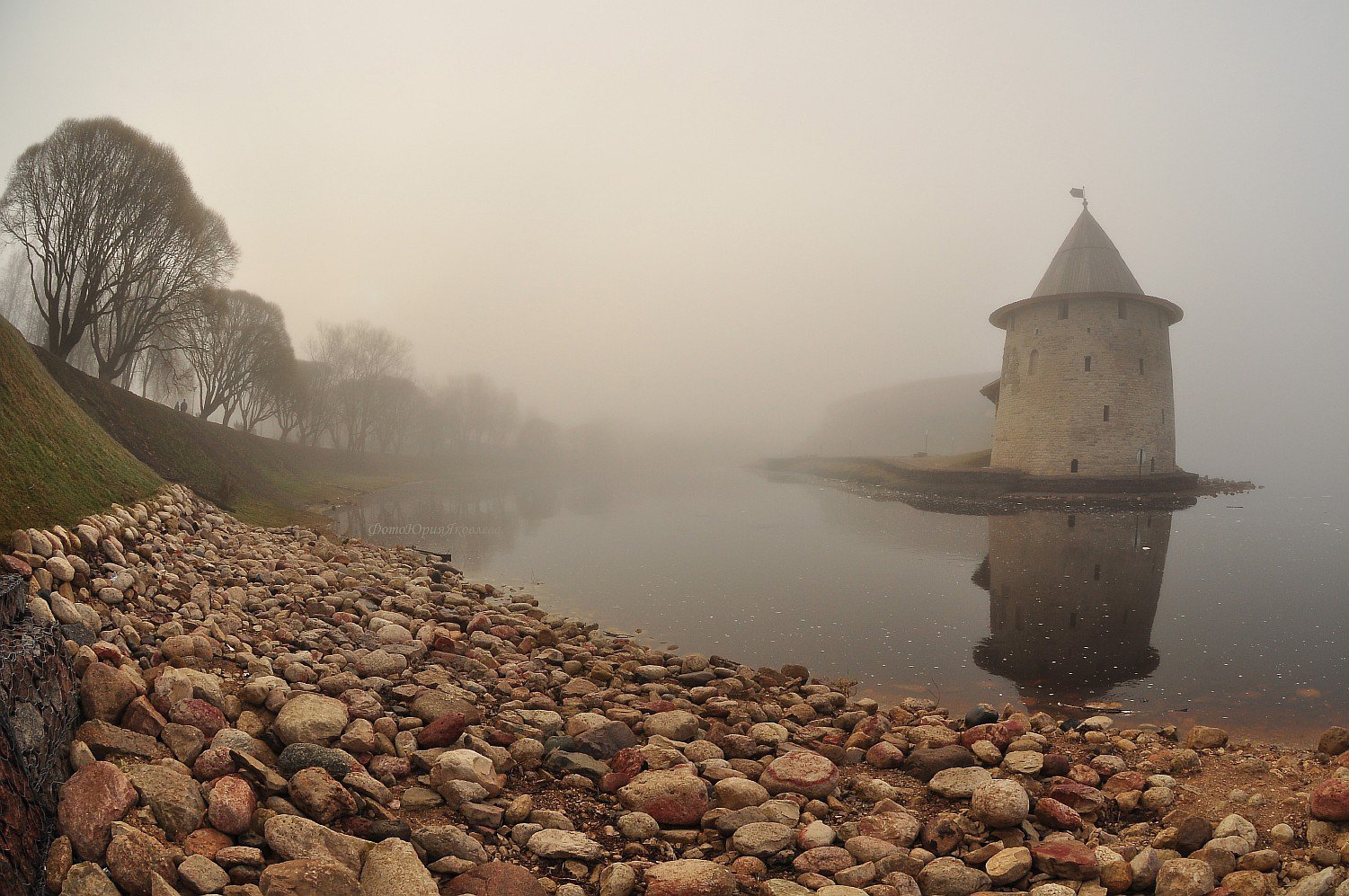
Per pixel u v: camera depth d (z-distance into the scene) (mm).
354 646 10648
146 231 31844
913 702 11164
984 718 9883
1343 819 5949
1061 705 11445
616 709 9102
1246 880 5312
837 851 5926
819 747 8562
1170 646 14641
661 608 18141
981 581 21531
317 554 19453
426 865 5336
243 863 4766
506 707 9148
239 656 8438
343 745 6691
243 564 14047
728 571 23375
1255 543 27328
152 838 4703
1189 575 21672
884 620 16969
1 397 11523
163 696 6379
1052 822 6477
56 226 29906
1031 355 53000
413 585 16312
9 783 4273
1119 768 7918
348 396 79312
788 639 15344
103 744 5492
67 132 29609
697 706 10023
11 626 5559
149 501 14555
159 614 9203
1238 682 12430
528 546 28812
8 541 8148
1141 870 5500
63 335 30156
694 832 6277
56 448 12469
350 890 4637
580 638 14391
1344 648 14359
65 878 4316
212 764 5637
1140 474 47812
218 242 37344
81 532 9500
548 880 5363
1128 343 49562
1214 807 6848
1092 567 23219
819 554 26891
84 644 6695
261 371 55719
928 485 54500
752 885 5492
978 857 5930
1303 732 10250
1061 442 50531
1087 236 51688
